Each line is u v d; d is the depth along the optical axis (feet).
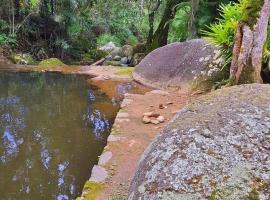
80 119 15.19
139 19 50.21
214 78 17.35
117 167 9.91
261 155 5.90
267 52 14.42
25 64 28.50
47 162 11.57
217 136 6.27
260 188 5.52
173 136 6.69
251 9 11.93
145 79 20.08
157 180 6.10
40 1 34.83
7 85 20.24
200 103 7.50
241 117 6.53
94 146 12.71
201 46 18.98
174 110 14.80
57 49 35.91
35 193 9.88
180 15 32.50
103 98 17.98
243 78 12.27
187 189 5.75
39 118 15.24
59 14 35.19
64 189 10.11
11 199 9.57
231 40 15.52
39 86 20.13
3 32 32.83
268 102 6.88
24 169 11.14
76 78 22.00
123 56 35.88
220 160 5.92
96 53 38.34
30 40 35.35
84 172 11.03
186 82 18.03
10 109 16.28
